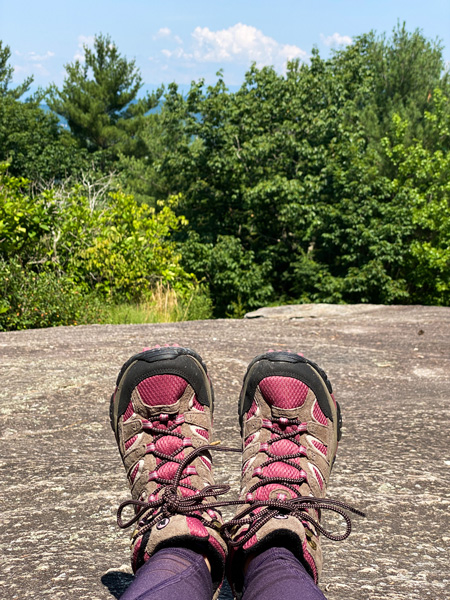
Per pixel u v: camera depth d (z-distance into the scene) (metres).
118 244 4.45
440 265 7.14
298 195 7.46
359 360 2.21
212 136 7.80
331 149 7.86
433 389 1.78
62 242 4.23
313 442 0.67
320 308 4.00
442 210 7.33
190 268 7.49
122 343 2.37
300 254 8.11
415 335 2.74
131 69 14.62
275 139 7.71
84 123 13.96
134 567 0.52
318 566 0.53
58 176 12.48
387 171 8.19
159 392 0.66
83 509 0.81
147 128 14.01
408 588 0.60
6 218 3.85
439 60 9.88
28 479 0.95
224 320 3.24
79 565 0.64
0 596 0.58
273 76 8.12
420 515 0.79
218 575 0.50
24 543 0.71
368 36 10.23
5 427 1.32
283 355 0.72
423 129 8.44
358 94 9.08
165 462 0.61
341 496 0.85
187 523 0.50
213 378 1.80
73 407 1.49
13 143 12.51
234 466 1.01
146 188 11.66
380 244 7.12
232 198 7.65
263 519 0.51
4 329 3.34
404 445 1.13
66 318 3.49
